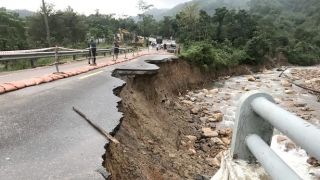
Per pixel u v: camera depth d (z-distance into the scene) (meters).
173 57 22.34
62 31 36.53
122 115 5.25
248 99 2.72
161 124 10.52
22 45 24.98
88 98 6.48
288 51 53.31
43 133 4.18
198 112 16.19
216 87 25.70
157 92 15.00
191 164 8.22
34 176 2.98
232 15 51.03
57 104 5.75
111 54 27.81
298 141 1.72
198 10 53.03
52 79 8.61
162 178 5.95
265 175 2.65
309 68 47.31
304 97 21.28
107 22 77.75
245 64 39.06
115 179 4.14
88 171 3.13
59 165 3.24
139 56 22.91
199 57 27.25
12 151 3.55
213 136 12.15
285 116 1.96
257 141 2.56
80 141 3.95
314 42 66.00
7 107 5.40
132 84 11.48
